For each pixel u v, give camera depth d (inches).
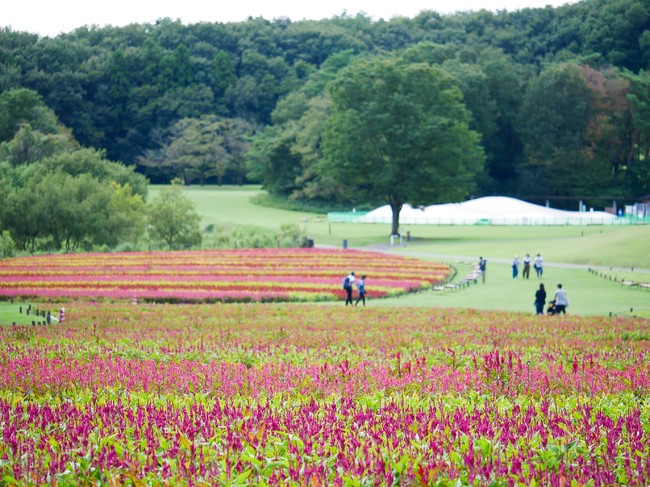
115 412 1044.5
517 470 775.1
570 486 740.7
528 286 3518.7
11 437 911.0
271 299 3159.5
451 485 751.1
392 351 1705.2
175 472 799.7
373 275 3794.3
